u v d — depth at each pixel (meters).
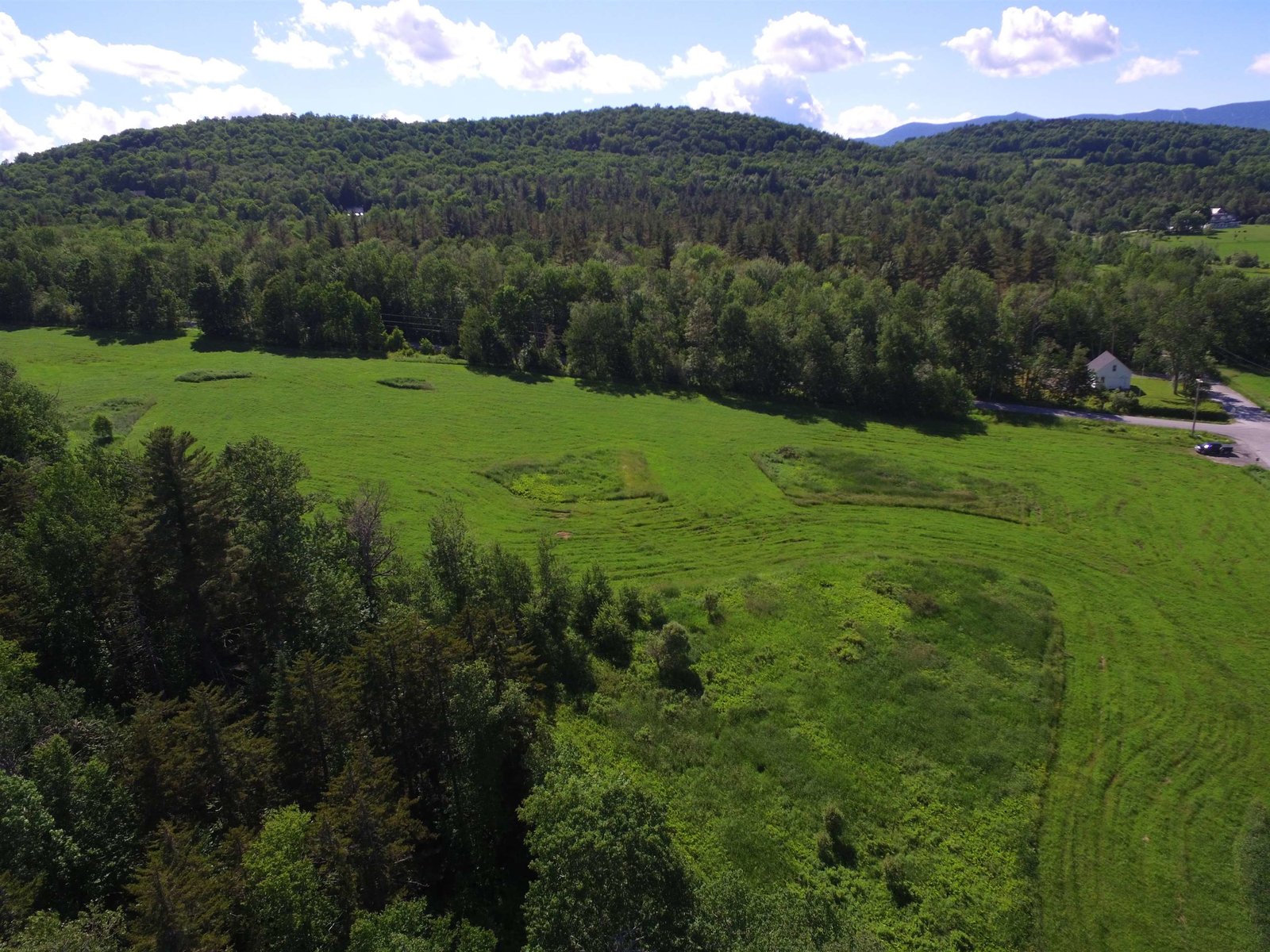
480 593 45.44
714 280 123.88
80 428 84.62
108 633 38.50
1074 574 60.19
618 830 25.56
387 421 91.81
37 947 19.33
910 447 87.06
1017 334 111.69
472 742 32.62
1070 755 41.41
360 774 27.73
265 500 41.06
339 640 39.06
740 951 23.64
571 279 122.75
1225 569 60.78
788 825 36.44
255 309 124.75
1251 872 34.59
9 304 132.00
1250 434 89.38
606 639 47.91
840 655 48.62
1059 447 86.56
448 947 24.55
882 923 31.89
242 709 35.97
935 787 38.94
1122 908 33.00
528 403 100.38
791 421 95.19
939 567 60.12
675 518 69.25
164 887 21.03
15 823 23.48
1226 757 41.59
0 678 29.80
